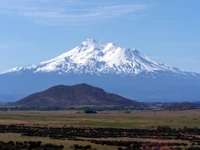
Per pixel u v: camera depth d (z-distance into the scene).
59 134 184.62
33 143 138.25
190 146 145.38
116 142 153.88
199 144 157.12
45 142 148.12
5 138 160.00
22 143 141.12
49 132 193.00
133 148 137.25
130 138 177.62
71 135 181.88
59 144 143.12
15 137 165.25
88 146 138.38
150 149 136.00
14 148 127.50
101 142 153.25
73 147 136.62
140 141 165.00
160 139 176.75
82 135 183.38
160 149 136.12
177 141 169.62
